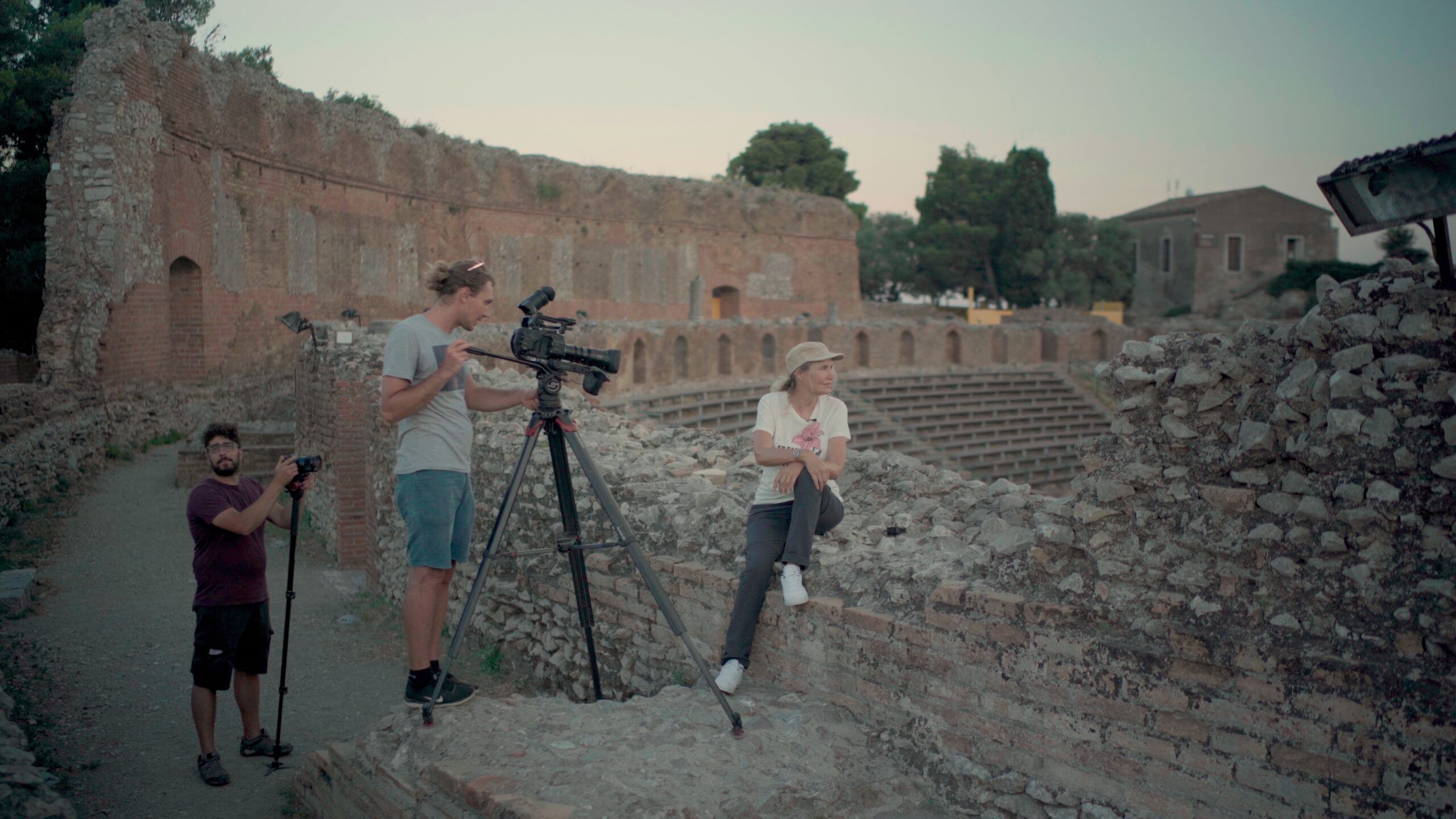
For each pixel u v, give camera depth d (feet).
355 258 95.25
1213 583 10.10
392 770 12.64
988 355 135.85
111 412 54.19
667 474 20.21
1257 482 10.08
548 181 125.18
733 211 148.25
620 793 10.82
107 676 21.54
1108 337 143.33
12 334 66.39
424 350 13.50
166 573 31.42
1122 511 10.98
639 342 95.40
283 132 82.58
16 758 12.50
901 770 12.09
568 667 18.99
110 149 54.95
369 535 30.58
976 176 196.95
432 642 14.24
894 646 12.32
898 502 18.34
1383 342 9.37
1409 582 8.85
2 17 64.03
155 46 61.52
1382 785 8.46
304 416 44.04
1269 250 186.70
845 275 162.20
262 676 22.00
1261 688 9.21
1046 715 10.82
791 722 12.67
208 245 69.67
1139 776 10.05
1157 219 191.21
